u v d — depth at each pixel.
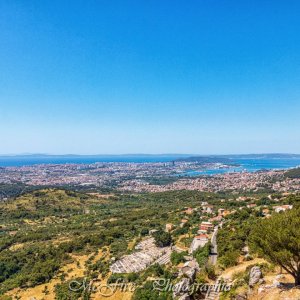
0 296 83.44
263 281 34.59
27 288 88.25
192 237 113.56
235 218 120.06
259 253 31.95
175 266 76.12
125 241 129.75
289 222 30.73
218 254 66.12
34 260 111.38
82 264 104.38
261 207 129.50
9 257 114.12
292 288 30.09
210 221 132.62
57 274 96.69
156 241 112.88
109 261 101.25
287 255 28.73
